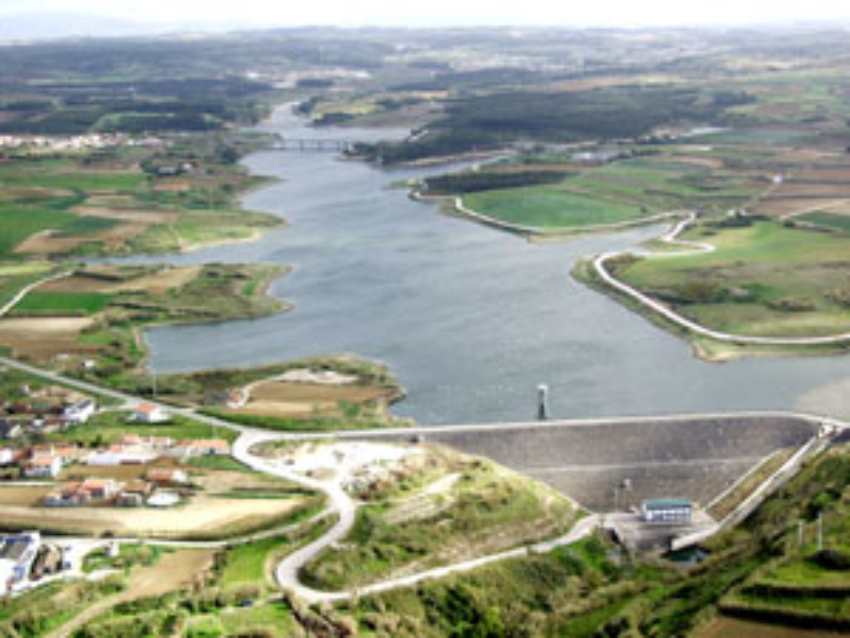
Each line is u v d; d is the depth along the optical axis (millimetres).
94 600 169125
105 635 157750
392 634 163250
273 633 157625
